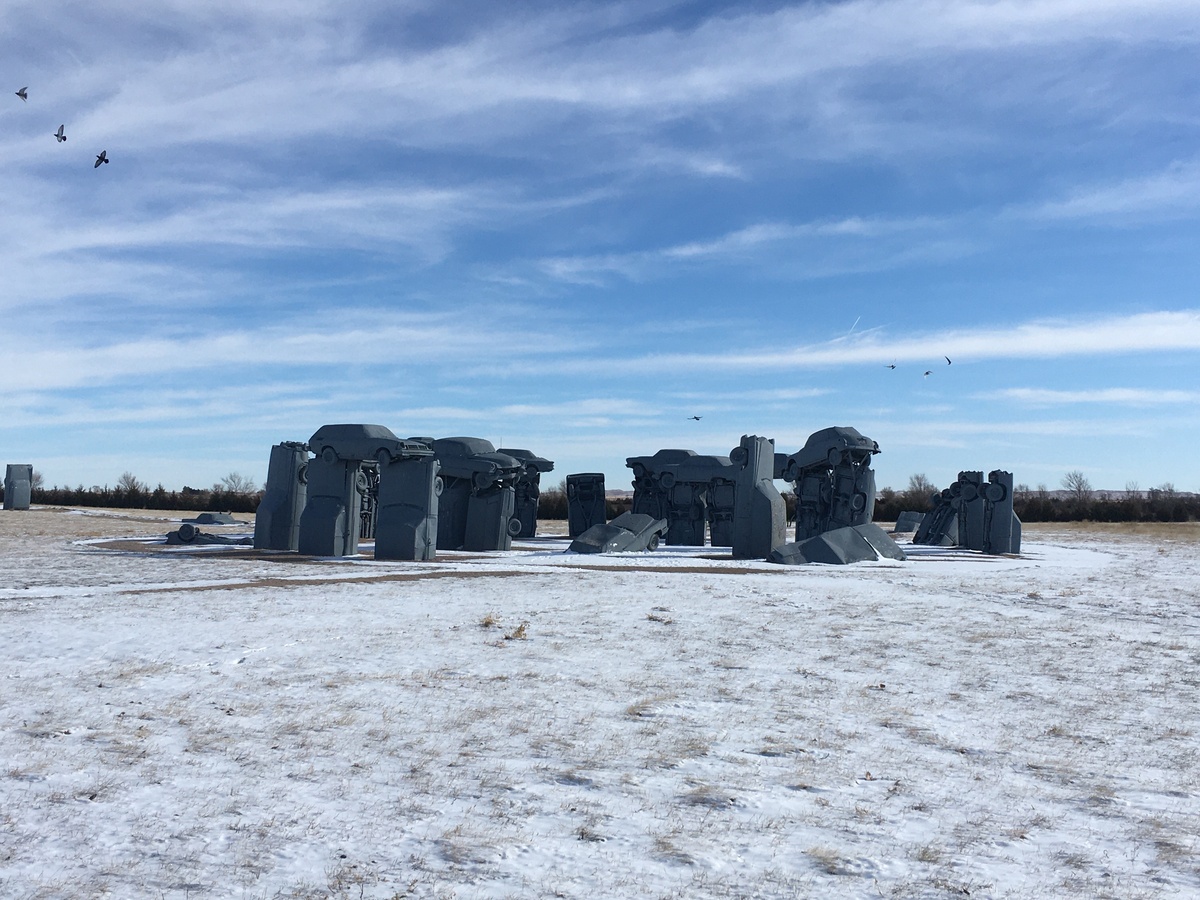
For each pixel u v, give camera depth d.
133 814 7.46
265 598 21.39
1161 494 99.62
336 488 35.22
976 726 10.80
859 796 8.30
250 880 6.31
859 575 30.56
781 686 12.72
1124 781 8.86
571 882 6.39
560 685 12.45
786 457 47.78
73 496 100.56
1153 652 16.03
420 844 7.00
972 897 6.25
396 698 11.47
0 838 6.93
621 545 40.00
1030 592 26.03
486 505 41.06
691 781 8.62
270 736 9.70
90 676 12.30
